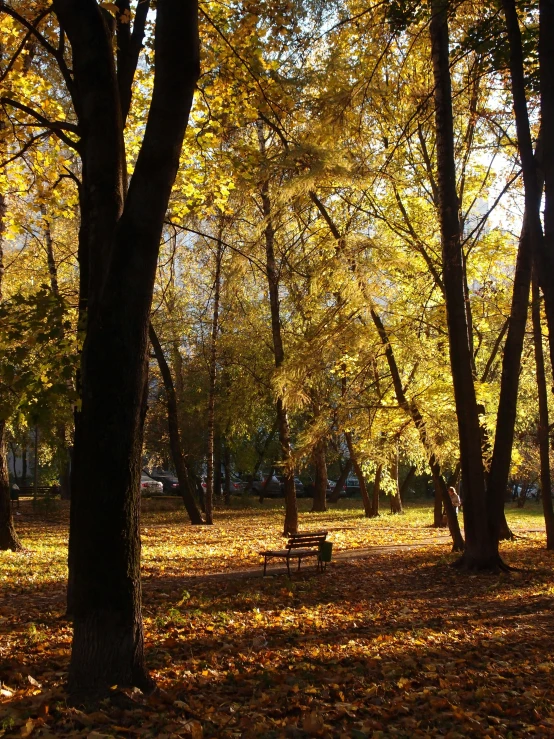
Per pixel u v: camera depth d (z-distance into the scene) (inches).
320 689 242.8
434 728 201.6
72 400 236.7
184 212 524.4
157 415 1428.4
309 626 368.2
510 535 902.4
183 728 187.2
